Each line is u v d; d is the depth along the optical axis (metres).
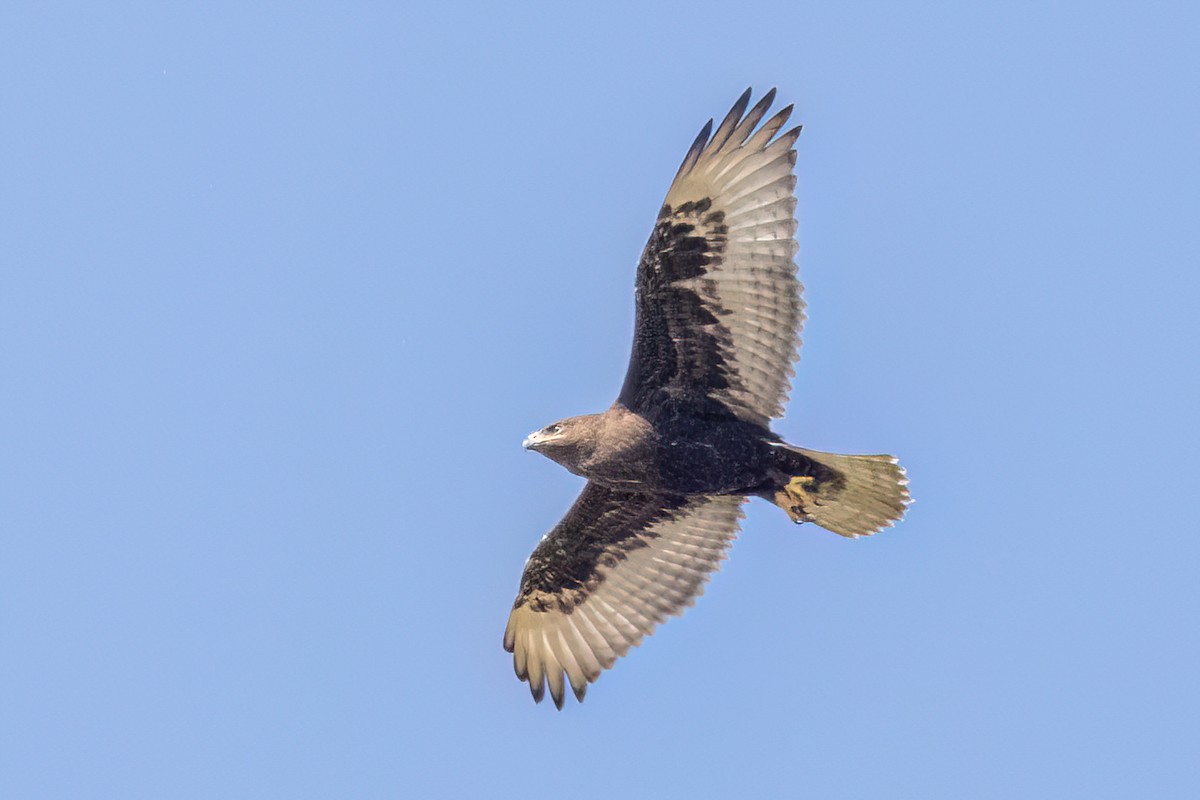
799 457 16.38
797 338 15.90
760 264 15.82
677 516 18.81
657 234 16.08
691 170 15.80
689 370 16.52
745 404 16.44
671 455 16.67
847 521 16.72
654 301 16.33
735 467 16.56
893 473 16.23
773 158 15.73
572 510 18.92
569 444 16.77
